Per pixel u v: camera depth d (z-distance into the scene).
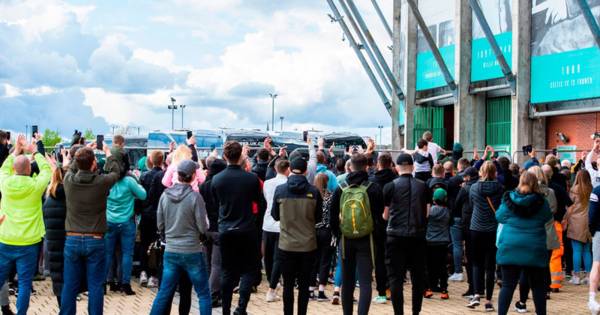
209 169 10.90
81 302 11.46
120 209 11.56
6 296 9.79
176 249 8.52
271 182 11.27
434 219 12.03
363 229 9.01
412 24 29.66
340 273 11.38
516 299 12.20
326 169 12.52
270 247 11.66
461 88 26.09
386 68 29.45
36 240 9.16
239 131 25.92
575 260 13.55
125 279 11.85
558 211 12.67
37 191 9.14
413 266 9.59
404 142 30.02
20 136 9.47
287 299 9.26
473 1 22.72
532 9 23.38
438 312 10.91
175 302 11.45
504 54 24.45
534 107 23.44
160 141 25.81
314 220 9.24
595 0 20.97
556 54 22.36
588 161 14.09
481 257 10.98
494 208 10.74
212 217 10.84
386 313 10.77
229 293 9.27
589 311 11.23
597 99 21.41
